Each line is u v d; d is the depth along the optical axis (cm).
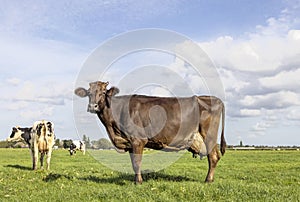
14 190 1071
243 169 1902
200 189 952
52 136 1959
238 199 865
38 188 1120
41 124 1933
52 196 936
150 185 1043
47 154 1958
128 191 944
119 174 1438
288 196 902
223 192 927
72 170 1797
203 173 1589
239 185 1034
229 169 1900
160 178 1302
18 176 1453
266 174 1602
